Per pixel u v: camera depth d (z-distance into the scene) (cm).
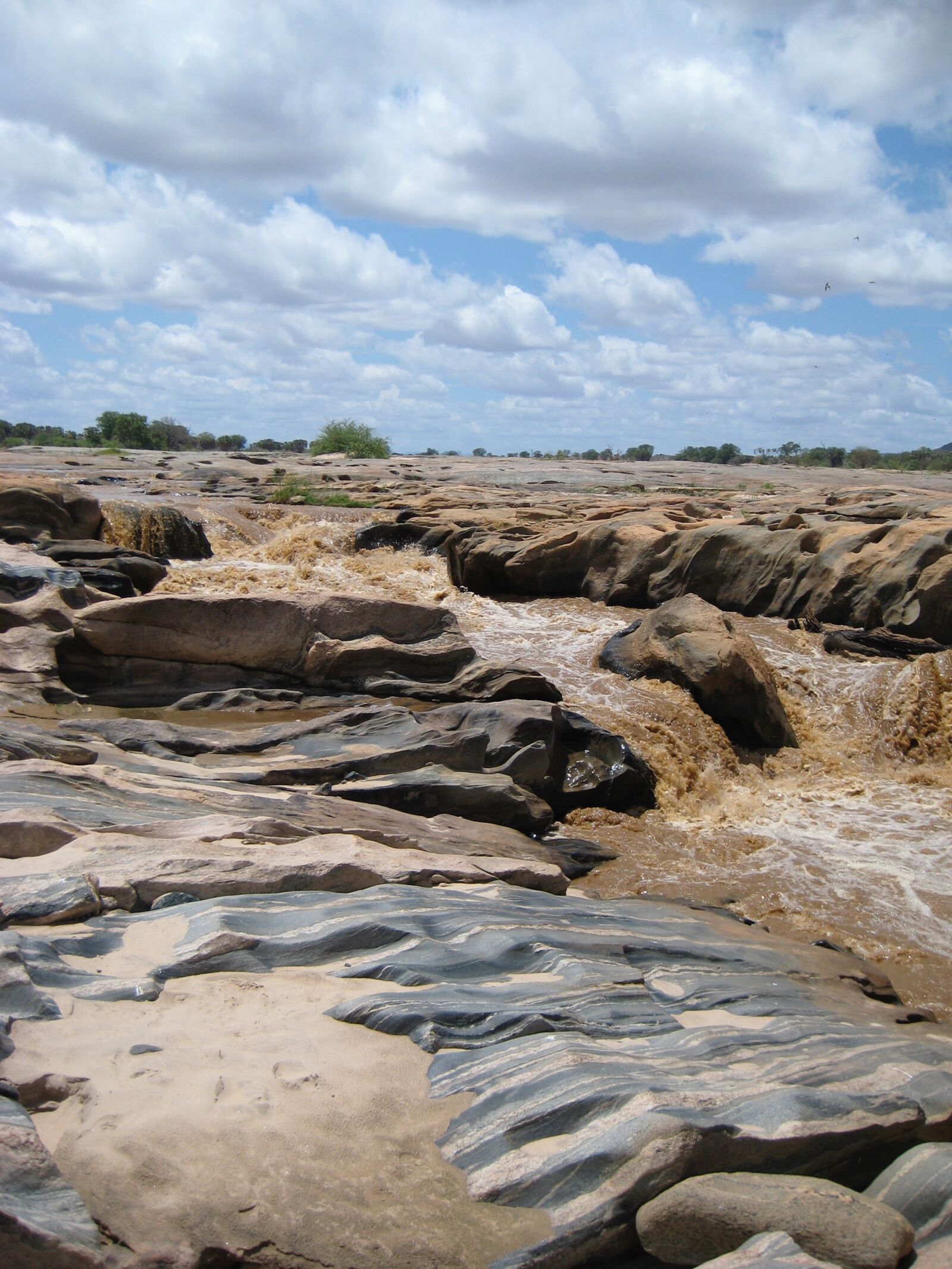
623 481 4106
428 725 1020
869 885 876
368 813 805
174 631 1155
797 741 1224
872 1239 315
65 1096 376
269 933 527
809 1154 359
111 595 1373
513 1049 429
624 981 541
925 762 1209
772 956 667
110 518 1834
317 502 2594
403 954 521
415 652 1211
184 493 2555
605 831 973
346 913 558
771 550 1575
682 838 966
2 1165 317
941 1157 361
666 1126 348
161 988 466
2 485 1681
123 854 590
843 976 668
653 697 1211
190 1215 326
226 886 576
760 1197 326
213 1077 394
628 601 1677
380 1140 376
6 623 1153
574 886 834
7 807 632
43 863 575
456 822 866
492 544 1759
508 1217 345
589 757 1047
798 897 848
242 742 978
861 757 1211
